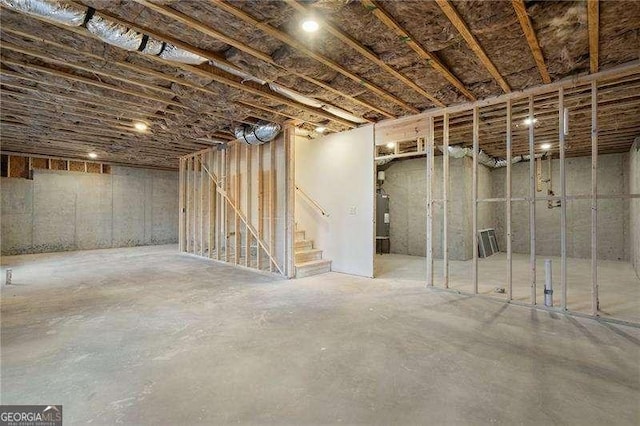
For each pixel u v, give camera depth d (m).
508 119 4.07
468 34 2.75
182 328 3.13
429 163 4.83
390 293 4.47
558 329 3.13
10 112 4.99
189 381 2.18
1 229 7.87
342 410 1.88
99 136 6.54
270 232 5.84
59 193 8.77
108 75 3.61
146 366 2.38
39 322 3.27
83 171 9.20
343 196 5.92
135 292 4.46
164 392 2.05
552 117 4.86
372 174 5.51
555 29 2.72
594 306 3.44
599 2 2.38
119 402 1.94
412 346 2.74
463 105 4.44
